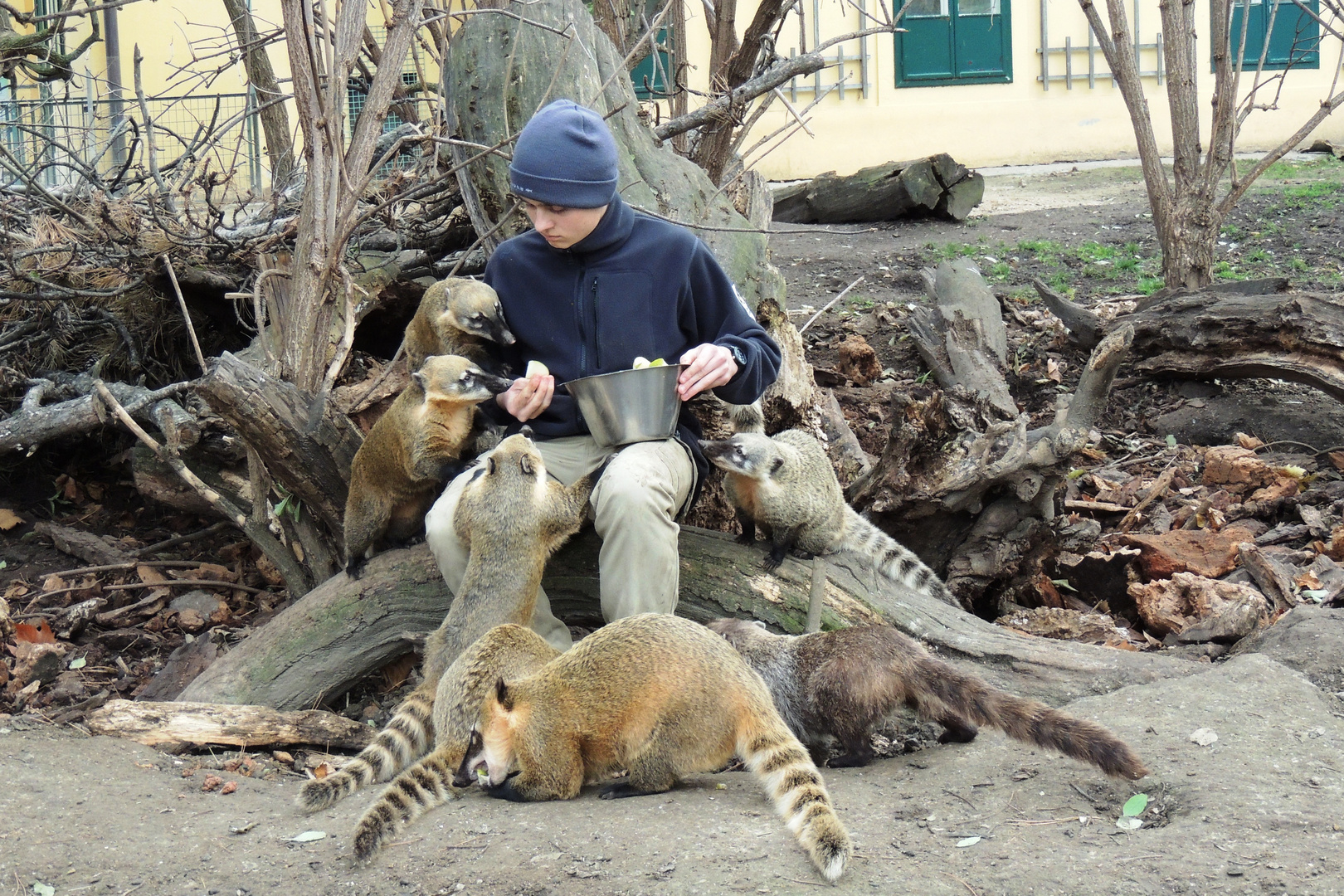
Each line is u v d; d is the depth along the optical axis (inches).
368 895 116.8
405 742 150.1
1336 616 168.7
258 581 237.1
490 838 125.0
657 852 118.3
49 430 247.0
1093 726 128.7
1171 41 312.3
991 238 467.5
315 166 189.9
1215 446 267.0
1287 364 260.7
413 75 388.2
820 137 668.7
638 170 232.2
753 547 183.9
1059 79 678.5
